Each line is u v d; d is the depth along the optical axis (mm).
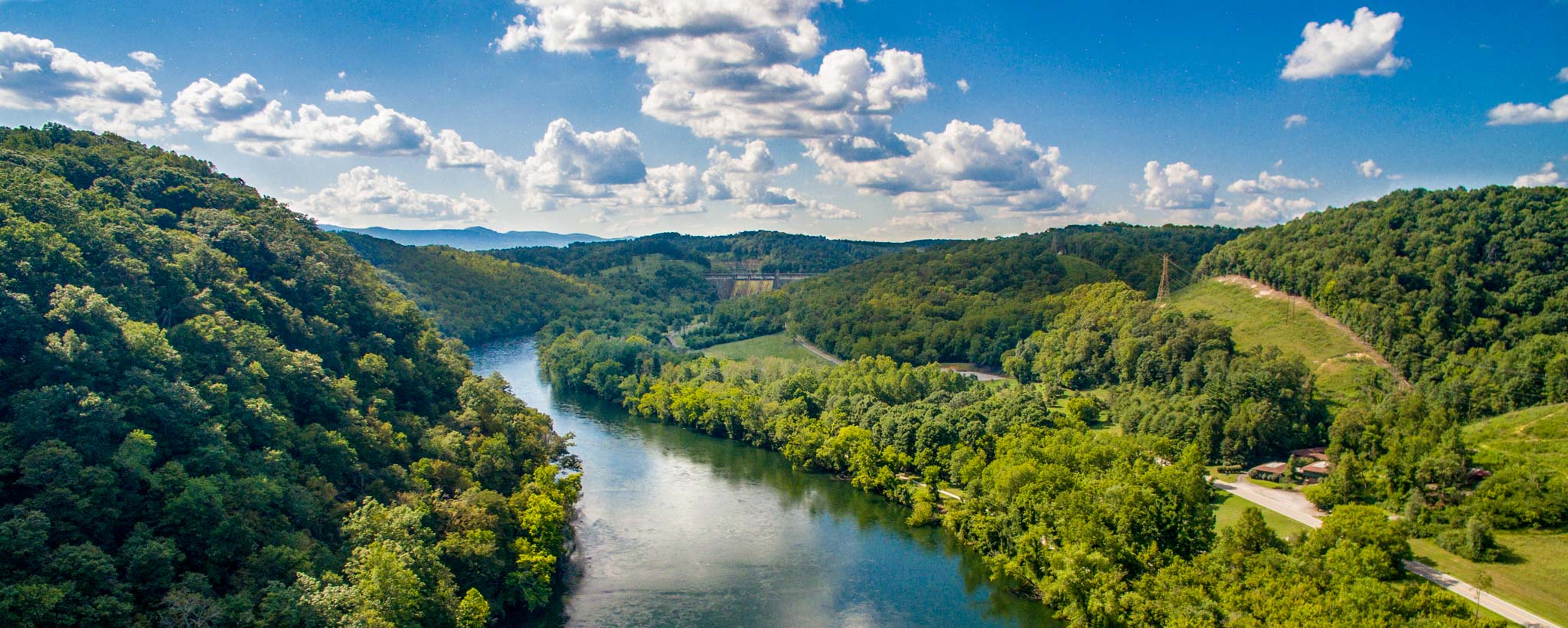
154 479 79875
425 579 89500
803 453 170625
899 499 148625
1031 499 115062
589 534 131500
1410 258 197000
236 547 81688
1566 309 165000
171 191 151375
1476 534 98562
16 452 76312
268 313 127812
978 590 112312
